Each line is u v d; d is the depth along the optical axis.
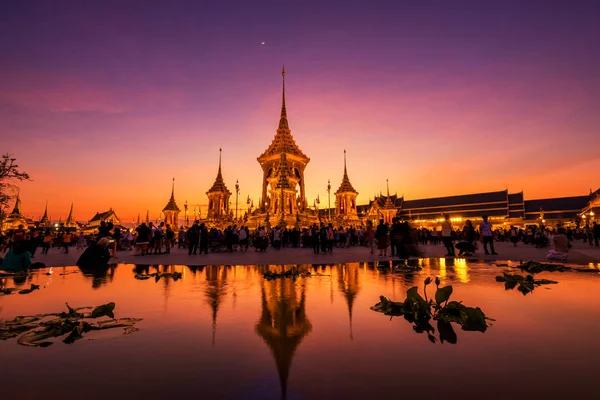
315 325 4.02
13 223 51.06
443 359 2.86
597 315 4.41
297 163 62.50
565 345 3.20
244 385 2.38
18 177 23.66
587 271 9.60
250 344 3.32
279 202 50.25
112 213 87.56
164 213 68.56
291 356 2.96
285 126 63.91
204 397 2.19
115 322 4.13
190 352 3.09
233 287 7.05
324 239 23.55
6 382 2.42
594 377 2.46
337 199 69.56
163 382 2.43
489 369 2.63
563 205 81.38
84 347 3.22
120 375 2.56
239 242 26.08
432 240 47.09
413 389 2.28
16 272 9.59
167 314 4.62
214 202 64.44
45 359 2.90
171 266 12.36
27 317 4.34
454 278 8.38
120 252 24.66
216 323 4.14
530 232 36.56
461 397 2.15
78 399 2.15
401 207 99.00
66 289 6.83
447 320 4.08
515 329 3.76
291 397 2.18
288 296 5.96
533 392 2.21
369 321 4.20
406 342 3.33
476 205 88.00
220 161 67.88
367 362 2.81
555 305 5.04
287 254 20.72
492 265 12.04
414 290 4.61
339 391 2.26
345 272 9.94
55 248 37.75
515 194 86.56
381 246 18.45
